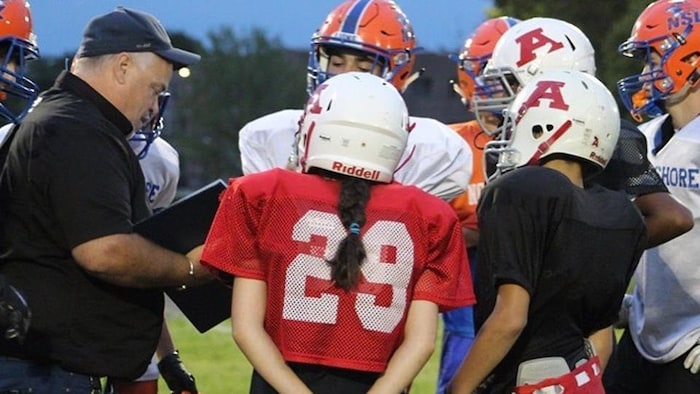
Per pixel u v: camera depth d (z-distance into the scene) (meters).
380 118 10.66
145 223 11.59
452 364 16.38
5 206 11.67
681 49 14.39
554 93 11.70
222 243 10.52
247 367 27.45
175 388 14.06
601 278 11.25
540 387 11.20
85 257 11.28
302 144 10.95
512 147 11.87
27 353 11.54
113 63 12.02
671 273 14.11
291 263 10.38
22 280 11.61
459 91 18.11
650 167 13.09
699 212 14.10
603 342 11.81
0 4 12.82
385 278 10.45
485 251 11.20
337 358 10.41
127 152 11.85
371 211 10.56
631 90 15.00
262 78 114.81
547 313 11.27
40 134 11.47
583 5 86.06
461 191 14.03
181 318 36.62
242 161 13.91
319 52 14.27
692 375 13.99
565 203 11.12
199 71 115.31
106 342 11.74
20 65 13.02
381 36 14.02
